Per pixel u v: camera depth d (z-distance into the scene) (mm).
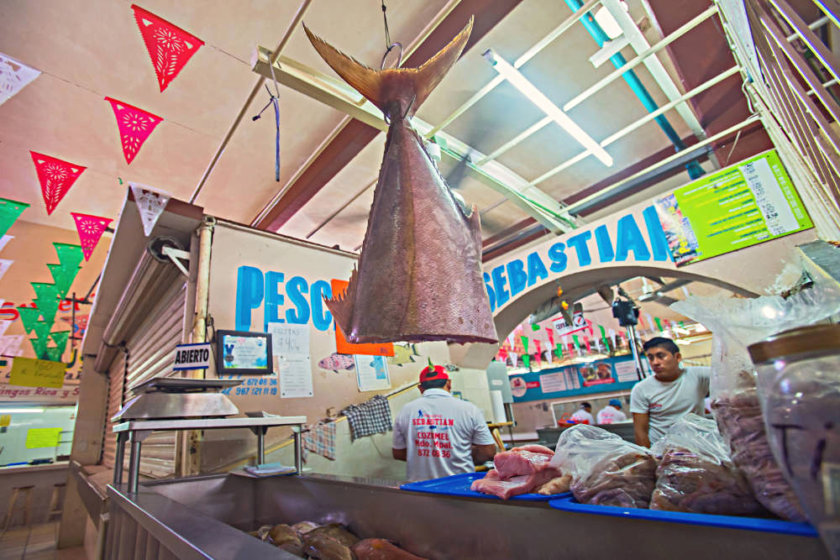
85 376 5465
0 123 3553
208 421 1767
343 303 1275
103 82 3293
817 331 386
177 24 2947
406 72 1456
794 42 1729
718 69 3146
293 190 4523
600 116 3709
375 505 1286
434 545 1078
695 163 3961
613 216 3777
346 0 2891
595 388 9445
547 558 820
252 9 2906
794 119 1254
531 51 2764
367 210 4824
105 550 1635
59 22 2857
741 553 556
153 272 3197
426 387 2537
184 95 3484
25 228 5105
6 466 6668
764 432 570
